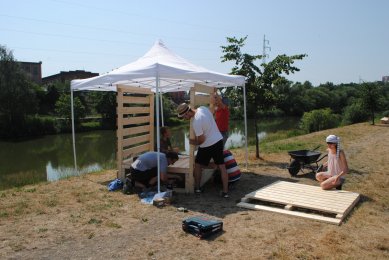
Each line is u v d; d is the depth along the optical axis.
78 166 20.03
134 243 5.29
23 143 39.00
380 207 7.03
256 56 12.48
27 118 46.53
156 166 7.91
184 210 6.75
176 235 5.57
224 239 5.39
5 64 47.50
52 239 5.49
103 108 52.03
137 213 6.67
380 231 5.71
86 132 48.81
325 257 4.77
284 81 12.32
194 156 8.23
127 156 9.30
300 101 75.69
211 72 8.09
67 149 32.09
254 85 12.41
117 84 9.52
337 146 7.94
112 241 5.38
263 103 12.73
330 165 8.08
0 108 45.09
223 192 7.74
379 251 4.98
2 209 7.04
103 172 11.12
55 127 47.59
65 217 6.51
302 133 28.98
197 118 7.50
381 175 10.04
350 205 6.70
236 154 14.16
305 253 4.88
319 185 8.91
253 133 35.56
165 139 9.65
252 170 10.84
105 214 6.64
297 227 5.89
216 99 9.48
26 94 47.41
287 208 6.73
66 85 66.94
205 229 5.42
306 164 9.97
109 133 47.09
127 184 8.19
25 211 6.89
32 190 8.54
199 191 8.05
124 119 9.04
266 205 7.18
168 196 7.38
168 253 4.92
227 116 9.70
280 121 60.62
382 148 15.73
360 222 6.13
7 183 13.12
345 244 5.18
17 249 5.12
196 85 8.13
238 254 4.88
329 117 36.66
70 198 7.80
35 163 24.41
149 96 10.39
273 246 5.13
